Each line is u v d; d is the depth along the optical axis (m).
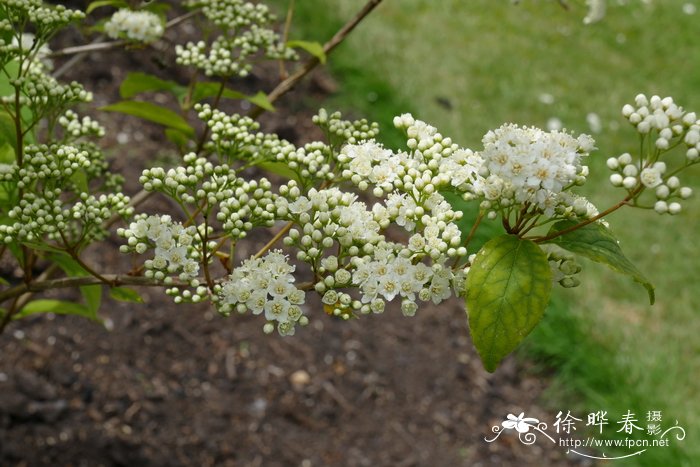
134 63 1.87
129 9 0.91
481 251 0.66
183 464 1.23
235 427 1.31
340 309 0.68
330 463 1.29
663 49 2.75
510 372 1.51
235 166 1.74
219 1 0.94
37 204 0.72
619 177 0.66
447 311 1.64
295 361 1.45
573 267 0.70
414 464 1.32
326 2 2.40
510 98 2.26
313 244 0.69
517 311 0.65
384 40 2.36
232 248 0.71
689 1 3.08
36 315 1.38
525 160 0.65
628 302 1.68
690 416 1.41
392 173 0.70
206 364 1.40
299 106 1.99
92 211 0.73
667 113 0.66
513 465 1.35
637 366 1.49
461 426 1.40
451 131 2.03
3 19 0.77
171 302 1.49
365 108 2.03
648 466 1.33
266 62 2.10
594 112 2.30
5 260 1.40
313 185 0.76
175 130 0.91
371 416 1.39
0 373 1.26
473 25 2.63
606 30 2.78
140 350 1.38
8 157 0.80
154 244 0.70
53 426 1.21
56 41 1.82
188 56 0.91
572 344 1.53
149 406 1.30
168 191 0.71
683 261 1.81
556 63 2.52
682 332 1.62
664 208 0.65
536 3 2.83
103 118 1.74
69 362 1.32
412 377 1.48
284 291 0.68
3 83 0.79
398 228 1.75
